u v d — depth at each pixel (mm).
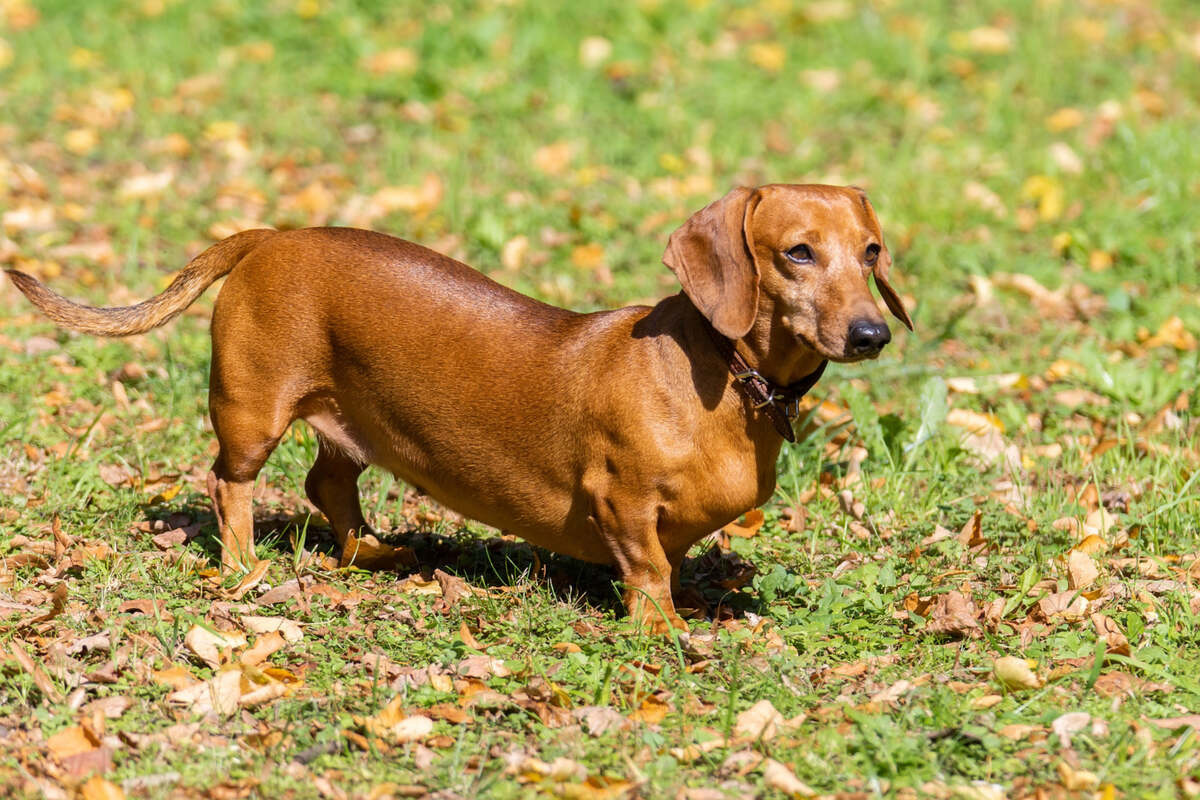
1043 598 9406
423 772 7203
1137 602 9406
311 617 9023
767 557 10414
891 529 10859
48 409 12258
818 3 24484
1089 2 24750
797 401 8883
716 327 8438
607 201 17578
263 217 16781
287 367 9555
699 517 8922
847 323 8250
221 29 22734
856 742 7426
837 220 8477
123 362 13359
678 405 8719
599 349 9016
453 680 8188
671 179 18344
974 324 14992
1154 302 15125
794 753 7375
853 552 10461
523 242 15766
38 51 21562
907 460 11820
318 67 21469
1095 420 12992
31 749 7258
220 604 9055
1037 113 20516
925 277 15992
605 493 8938
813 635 8844
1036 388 13633
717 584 10094
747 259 8461
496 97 20719
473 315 9336
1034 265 16094
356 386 9586
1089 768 7270
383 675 8250
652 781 7090
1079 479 11828
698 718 7816
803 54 22781
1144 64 22250
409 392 9391
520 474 9297
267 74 21281
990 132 19797
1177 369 13648
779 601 9531
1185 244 16297
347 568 9797
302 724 7621
